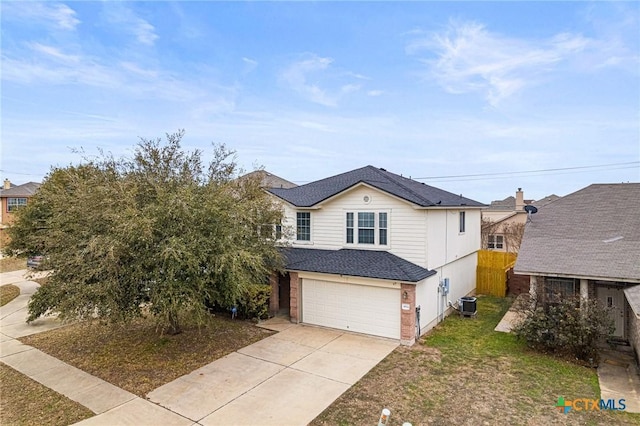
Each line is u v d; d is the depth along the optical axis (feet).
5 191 143.23
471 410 26.76
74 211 33.06
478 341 42.04
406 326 40.96
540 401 28.04
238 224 37.40
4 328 47.19
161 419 25.58
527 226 51.55
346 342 41.57
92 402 28.12
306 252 52.47
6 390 30.42
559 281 42.86
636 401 28.04
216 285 36.78
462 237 61.05
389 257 46.06
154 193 36.14
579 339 35.37
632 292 34.01
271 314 51.93
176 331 43.50
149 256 31.83
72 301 30.63
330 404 27.71
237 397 28.78
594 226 47.44
